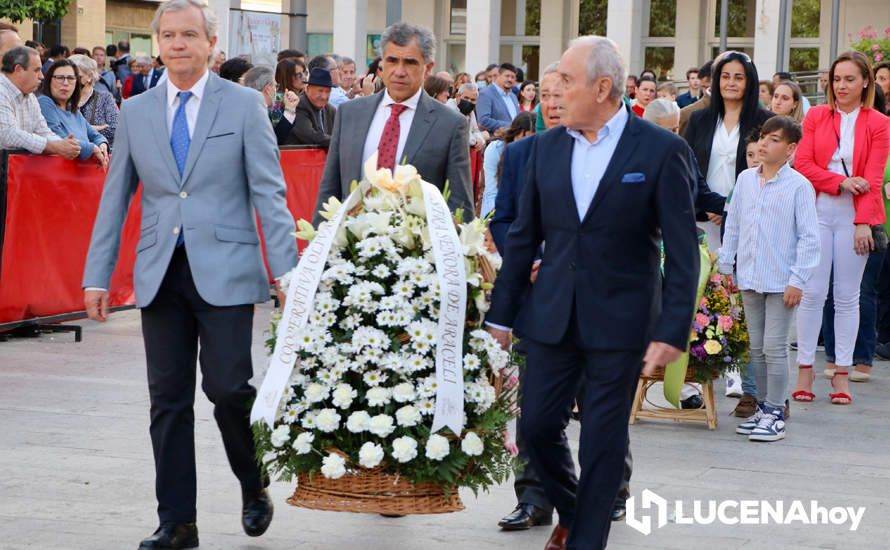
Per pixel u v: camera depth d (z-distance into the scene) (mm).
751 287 7746
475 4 30219
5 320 9711
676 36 32281
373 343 4848
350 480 4887
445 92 11398
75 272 10258
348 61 16078
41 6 23891
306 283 4945
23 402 7906
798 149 9164
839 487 6672
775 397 7758
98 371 8938
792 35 30484
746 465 7082
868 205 8859
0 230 9547
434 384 4875
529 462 5719
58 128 10312
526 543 5516
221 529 5598
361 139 6043
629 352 4742
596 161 4781
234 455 5301
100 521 5648
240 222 5234
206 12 5242
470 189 6035
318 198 6199
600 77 4695
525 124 7832
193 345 5301
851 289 8969
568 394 4930
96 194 10398
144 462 6629
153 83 20859
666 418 8078
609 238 4738
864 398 9164
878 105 9727
